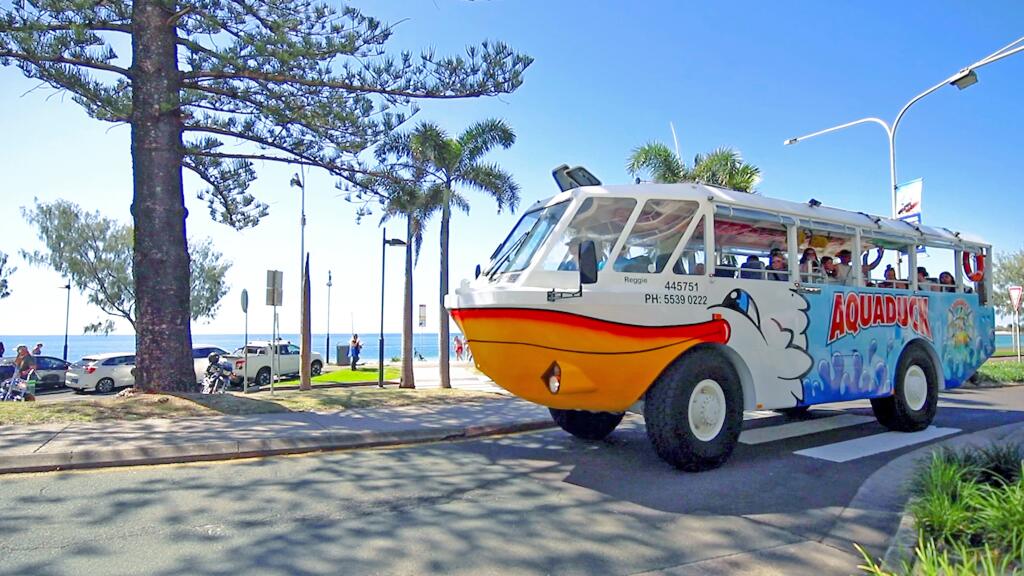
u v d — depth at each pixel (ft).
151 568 13.66
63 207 113.60
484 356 21.42
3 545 14.94
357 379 86.48
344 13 40.60
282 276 55.06
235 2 39.88
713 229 23.47
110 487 19.93
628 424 32.55
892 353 29.35
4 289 111.04
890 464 22.86
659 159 63.98
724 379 22.68
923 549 13.10
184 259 39.60
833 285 27.25
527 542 15.44
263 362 90.94
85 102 40.60
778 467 22.94
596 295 20.39
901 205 55.72
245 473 21.93
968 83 50.06
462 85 42.63
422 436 28.45
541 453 25.54
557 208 22.94
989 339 35.50
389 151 46.80
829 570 13.93
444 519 17.04
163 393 37.17
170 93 37.86
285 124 42.52
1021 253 108.99
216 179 51.24
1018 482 15.42
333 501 18.61
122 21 40.04
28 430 27.50
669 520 17.15
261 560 14.14
